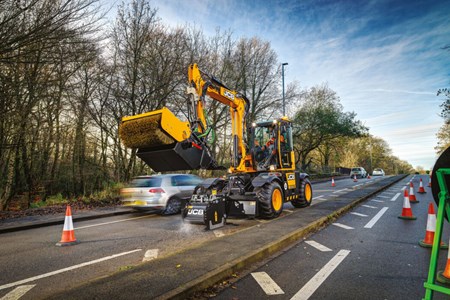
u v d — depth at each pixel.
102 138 17.12
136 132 6.08
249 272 4.11
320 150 43.00
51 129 14.62
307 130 33.12
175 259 4.42
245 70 23.94
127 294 3.25
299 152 36.75
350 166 57.72
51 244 6.23
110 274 3.89
